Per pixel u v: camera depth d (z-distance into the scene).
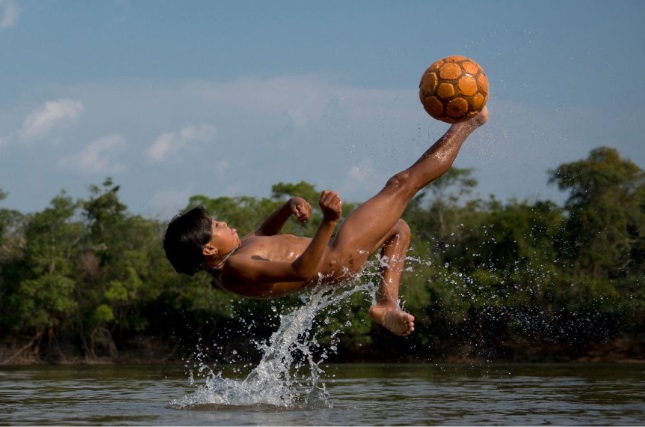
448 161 5.80
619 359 32.41
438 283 33.91
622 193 31.91
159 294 44.78
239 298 40.00
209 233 5.96
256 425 5.85
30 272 44.59
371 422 6.10
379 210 5.70
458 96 5.75
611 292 30.84
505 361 33.22
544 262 31.44
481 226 34.62
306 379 14.18
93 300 45.75
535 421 6.23
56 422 6.32
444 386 11.53
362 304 33.03
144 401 8.60
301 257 5.36
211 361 42.06
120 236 46.34
